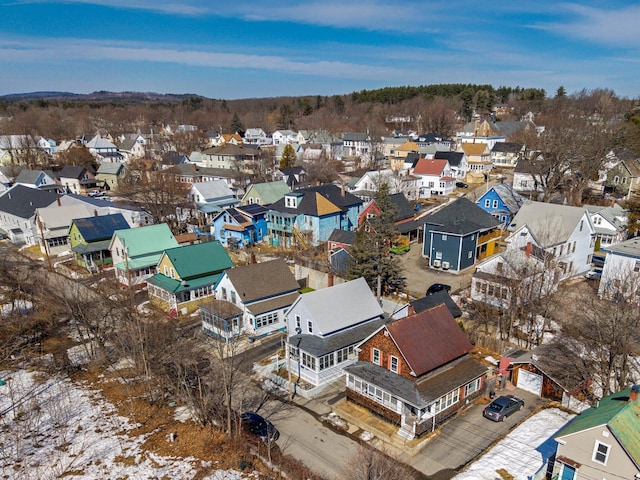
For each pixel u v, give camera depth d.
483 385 31.73
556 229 48.19
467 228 53.03
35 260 62.34
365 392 30.22
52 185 95.88
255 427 27.98
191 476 24.77
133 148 143.12
